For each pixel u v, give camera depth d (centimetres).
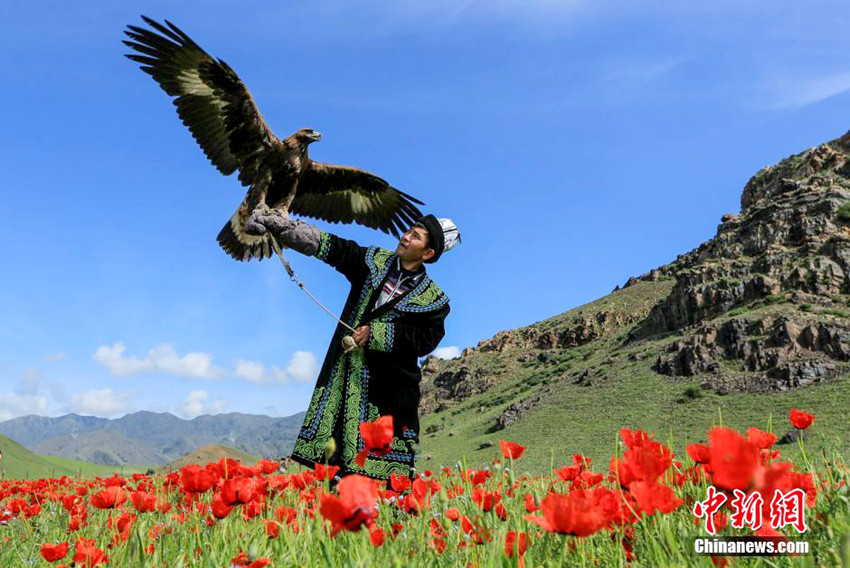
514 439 7812
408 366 453
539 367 13300
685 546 185
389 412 441
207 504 306
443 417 12206
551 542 234
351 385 439
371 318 457
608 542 232
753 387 7075
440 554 225
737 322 8225
